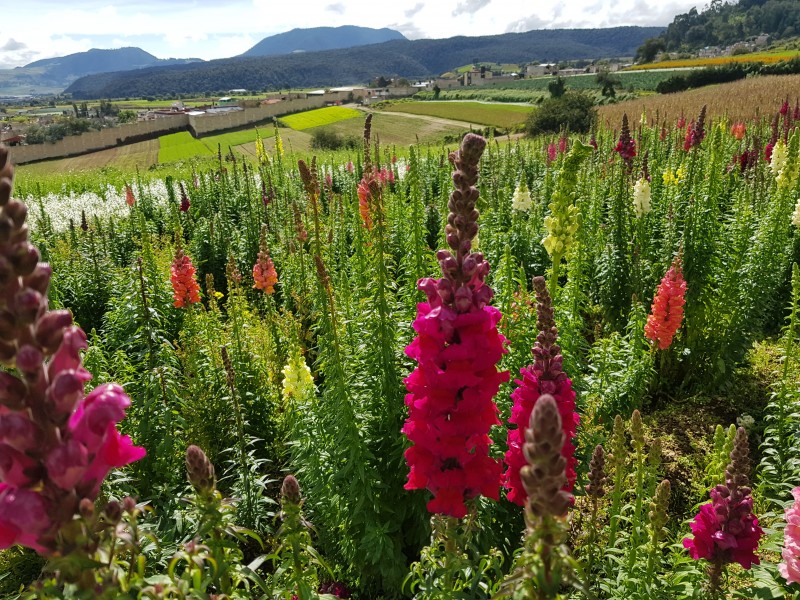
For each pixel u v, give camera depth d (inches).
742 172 578.2
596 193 468.8
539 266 462.0
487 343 114.5
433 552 143.4
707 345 351.6
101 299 495.8
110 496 197.0
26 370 73.5
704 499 246.8
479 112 3312.0
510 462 142.9
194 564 109.4
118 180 1264.8
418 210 359.3
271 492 269.7
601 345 325.4
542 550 84.9
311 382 247.3
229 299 318.3
